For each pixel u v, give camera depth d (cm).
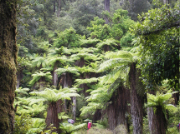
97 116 1048
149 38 347
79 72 1410
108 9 2464
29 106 1121
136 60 577
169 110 741
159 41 334
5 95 267
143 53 366
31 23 1456
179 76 296
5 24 284
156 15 332
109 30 1967
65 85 1302
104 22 2281
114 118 741
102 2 3098
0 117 249
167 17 306
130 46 1608
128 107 745
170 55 300
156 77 333
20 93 1314
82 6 2477
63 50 1653
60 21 2278
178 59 293
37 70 1530
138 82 571
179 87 302
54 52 1664
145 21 350
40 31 2070
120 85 707
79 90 1305
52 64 1489
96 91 896
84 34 2227
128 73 620
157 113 562
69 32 1883
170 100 756
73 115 1166
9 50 292
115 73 609
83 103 1273
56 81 1431
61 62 1494
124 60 585
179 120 702
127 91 700
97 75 1410
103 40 1852
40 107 1027
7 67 276
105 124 894
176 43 300
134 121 575
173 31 316
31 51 1684
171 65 304
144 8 2283
